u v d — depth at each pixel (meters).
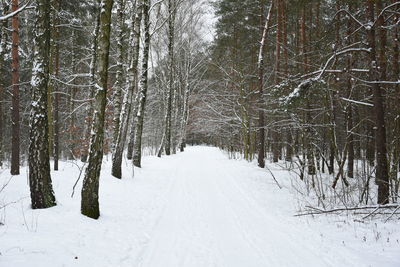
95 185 7.37
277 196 11.68
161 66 29.91
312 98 12.80
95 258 5.21
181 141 40.50
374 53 9.63
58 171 12.51
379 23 9.70
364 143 17.48
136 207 9.17
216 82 28.95
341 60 15.29
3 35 12.87
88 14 19.34
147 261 5.57
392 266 5.22
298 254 5.95
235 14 21.88
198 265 5.46
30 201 7.62
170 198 11.06
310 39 17.42
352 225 7.82
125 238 6.48
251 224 8.05
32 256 4.62
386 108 12.89
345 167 19.62
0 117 19.22
